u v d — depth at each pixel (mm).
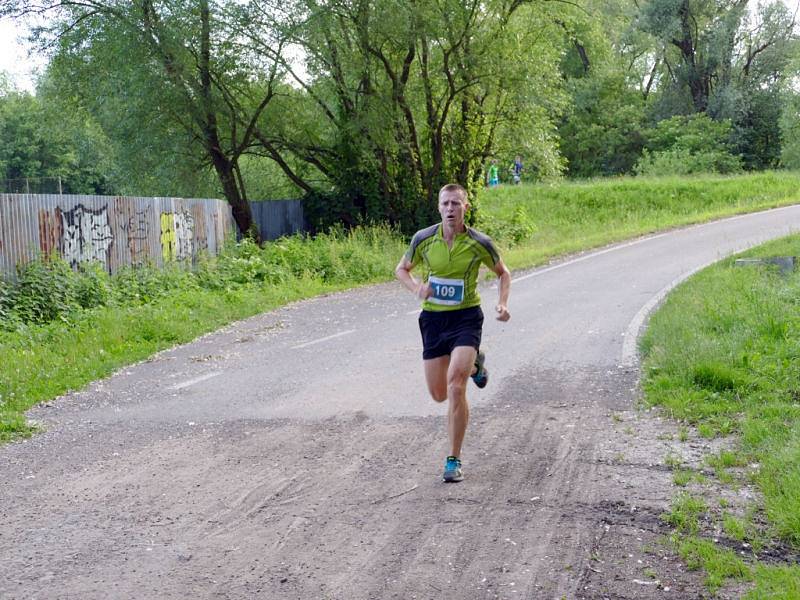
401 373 9008
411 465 5953
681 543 4414
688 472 5473
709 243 21328
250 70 22406
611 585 4039
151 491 5656
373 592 4082
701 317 10016
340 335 11773
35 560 4613
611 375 8344
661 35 53094
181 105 21500
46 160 57812
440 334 5746
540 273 17750
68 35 20734
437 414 7293
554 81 25391
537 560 4336
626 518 4828
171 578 4324
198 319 13281
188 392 8680
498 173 42469
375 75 24359
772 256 15586
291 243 20875
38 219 13914
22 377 9141
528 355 9523
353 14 22422
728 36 53094
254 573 4344
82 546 4777
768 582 3900
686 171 47719
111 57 20562
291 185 28328
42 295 13125
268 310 14844
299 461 6168
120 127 21922
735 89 54875
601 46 42031
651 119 58938
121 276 15367
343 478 5746
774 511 4605
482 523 4848
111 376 9703
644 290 14273
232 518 5109
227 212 21484
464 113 25703
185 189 23453
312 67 23078
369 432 6848
